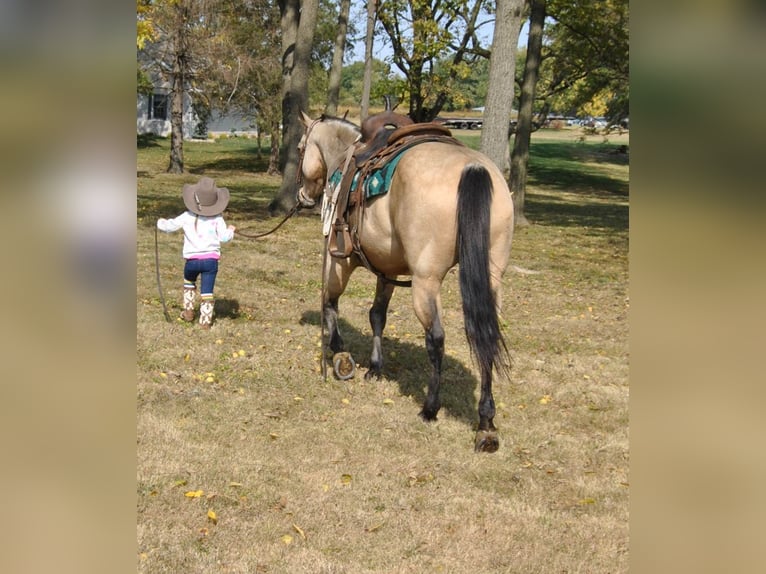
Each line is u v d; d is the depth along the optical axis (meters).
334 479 4.49
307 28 16.84
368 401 5.87
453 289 10.31
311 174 6.75
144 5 9.95
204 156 38.41
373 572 3.52
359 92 54.88
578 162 44.88
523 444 5.18
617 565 3.66
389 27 26.02
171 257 10.95
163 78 31.80
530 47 18.25
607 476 4.73
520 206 19.06
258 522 3.92
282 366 6.53
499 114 12.28
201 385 5.94
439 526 4.00
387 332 7.92
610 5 21.00
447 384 6.37
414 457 4.85
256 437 5.04
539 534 3.95
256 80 30.72
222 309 8.35
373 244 5.35
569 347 7.78
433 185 4.77
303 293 9.48
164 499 4.08
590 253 14.97
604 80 27.70
